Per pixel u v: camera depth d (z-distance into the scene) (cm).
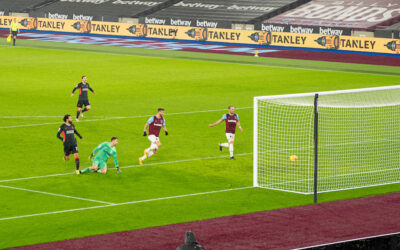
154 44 11362
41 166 3797
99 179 3538
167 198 3203
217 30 11425
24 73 7862
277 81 7312
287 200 3175
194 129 4847
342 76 7675
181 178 3578
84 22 12875
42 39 12069
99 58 9400
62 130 3691
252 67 8506
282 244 2498
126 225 2780
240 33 11212
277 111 5241
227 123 3991
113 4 14150
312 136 4494
